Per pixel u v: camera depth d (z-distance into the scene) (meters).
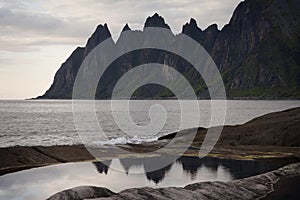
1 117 120.56
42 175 27.83
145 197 18.42
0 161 31.56
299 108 59.34
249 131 48.34
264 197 21.75
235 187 22.55
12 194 22.05
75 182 25.64
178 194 19.56
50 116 126.56
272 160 35.41
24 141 59.25
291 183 25.20
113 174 28.64
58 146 40.16
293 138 44.56
